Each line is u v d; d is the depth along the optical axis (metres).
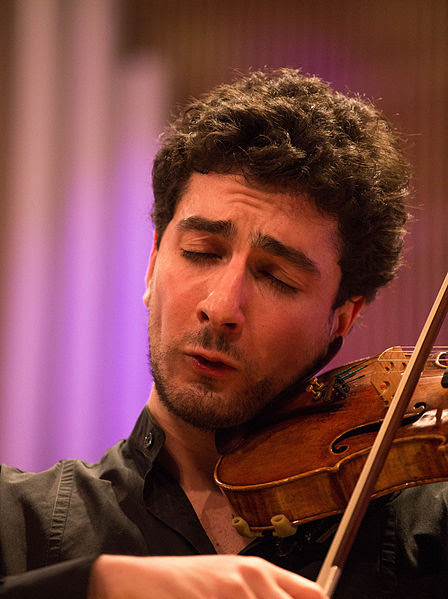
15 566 3.78
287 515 3.49
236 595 2.46
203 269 4.13
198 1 12.84
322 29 12.66
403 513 3.98
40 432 12.32
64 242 12.69
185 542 3.88
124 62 12.96
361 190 4.37
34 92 12.88
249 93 4.61
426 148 12.32
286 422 4.17
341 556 3.07
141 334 12.51
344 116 4.61
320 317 4.32
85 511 3.96
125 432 12.37
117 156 12.83
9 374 12.41
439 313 4.11
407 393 3.72
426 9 12.41
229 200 4.11
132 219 12.69
